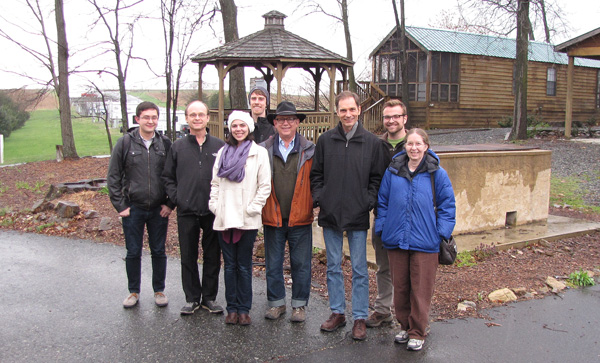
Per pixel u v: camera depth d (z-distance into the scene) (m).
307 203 4.16
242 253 4.19
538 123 20.39
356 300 4.01
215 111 12.16
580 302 4.67
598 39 15.89
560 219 7.60
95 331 4.07
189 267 4.39
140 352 3.73
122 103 15.23
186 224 4.31
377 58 25.20
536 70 25.19
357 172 3.94
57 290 5.00
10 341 3.89
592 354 3.71
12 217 8.12
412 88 23.34
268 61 11.66
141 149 4.46
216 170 4.09
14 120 32.81
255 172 4.05
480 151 6.78
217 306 4.46
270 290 4.34
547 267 5.55
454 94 23.08
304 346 3.83
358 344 3.87
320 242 6.30
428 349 3.77
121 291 4.98
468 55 23.12
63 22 15.36
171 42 14.85
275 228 4.23
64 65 15.58
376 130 19.19
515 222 7.10
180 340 3.93
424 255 3.73
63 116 15.71
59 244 6.68
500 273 5.33
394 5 20.92
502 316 4.36
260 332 4.07
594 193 9.62
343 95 3.94
